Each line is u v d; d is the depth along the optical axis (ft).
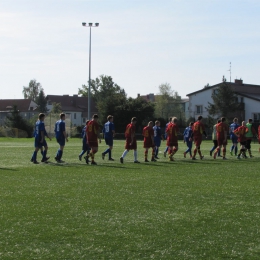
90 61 226.38
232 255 26.12
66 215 35.81
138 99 290.35
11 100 488.85
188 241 28.78
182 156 103.76
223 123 94.07
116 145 162.71
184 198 43.39
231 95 291.38
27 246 27.63
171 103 433.48
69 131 261.85
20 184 52.54
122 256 25.84
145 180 56.34
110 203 40.70
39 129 80.53
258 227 32.27
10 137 256.32
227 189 48.98
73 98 496.23
